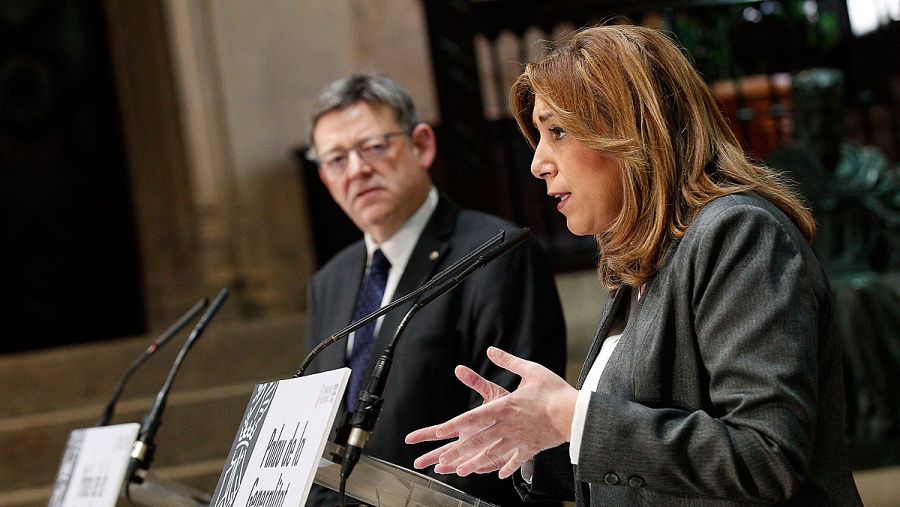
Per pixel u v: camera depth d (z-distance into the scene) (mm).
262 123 14008
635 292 3551
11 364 10148
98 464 5156
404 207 5586
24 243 13898
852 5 11367
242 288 13680
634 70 3283
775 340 2896
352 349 5445
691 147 3285
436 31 10539
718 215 3104
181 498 5117
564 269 10781
